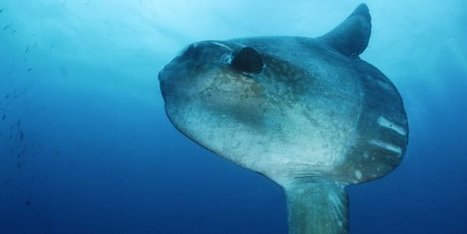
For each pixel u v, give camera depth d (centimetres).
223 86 267
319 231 235
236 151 256
